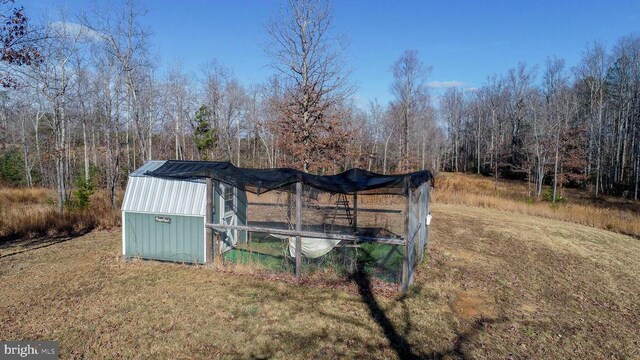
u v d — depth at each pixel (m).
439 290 7.30
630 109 37.62
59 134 17.66
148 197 8.53
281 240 10.12
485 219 16.14
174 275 7.68
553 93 38.56
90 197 17.25
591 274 9.02
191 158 30.34
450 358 4.94
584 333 5.86
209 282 7.32
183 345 5.05
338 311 6.18
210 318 5.82
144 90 22.59
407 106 34.25
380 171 39.22
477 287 7.66
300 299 6.60
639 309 7.00
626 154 37.84
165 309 6.11
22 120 27.12
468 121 61.12
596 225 16.30
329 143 14.70
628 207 24.44
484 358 4.98
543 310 6.70
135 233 8.57
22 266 8.18
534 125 31.23
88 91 20.47
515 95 49.16
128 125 22.80
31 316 5.82
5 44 8.27
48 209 13.43
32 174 28.52
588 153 34.75
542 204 20.73
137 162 28.48
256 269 7.93
